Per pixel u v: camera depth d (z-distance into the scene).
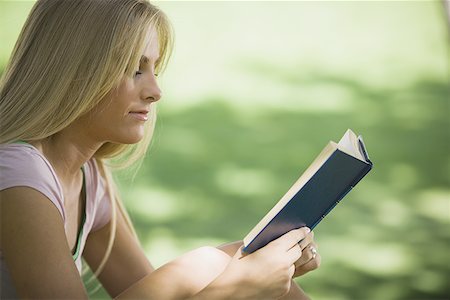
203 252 2.77
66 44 2.63
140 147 3.09
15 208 2.51
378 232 6.69
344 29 11.30
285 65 10.44
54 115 2.63
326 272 6.01
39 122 2.63
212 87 9.80
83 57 2.61
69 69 2.61
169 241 6.44
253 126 8.87
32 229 2.50
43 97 2.63
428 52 10.66
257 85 9.87
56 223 2.54
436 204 7.23
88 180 2.96
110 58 2.61
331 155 2.48
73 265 2.53
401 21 11.41
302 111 9.27
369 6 11.81
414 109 9.28
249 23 11.45
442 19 11.32
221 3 11.93
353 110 9.28
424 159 8.11
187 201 7.18
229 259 2.79
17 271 2.50
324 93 9.70
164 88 9.70
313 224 2.72
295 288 2.98
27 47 2.69
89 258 3.17
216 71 10.20
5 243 2.52
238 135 8.65
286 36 11.16
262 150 8.32
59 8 2.68
